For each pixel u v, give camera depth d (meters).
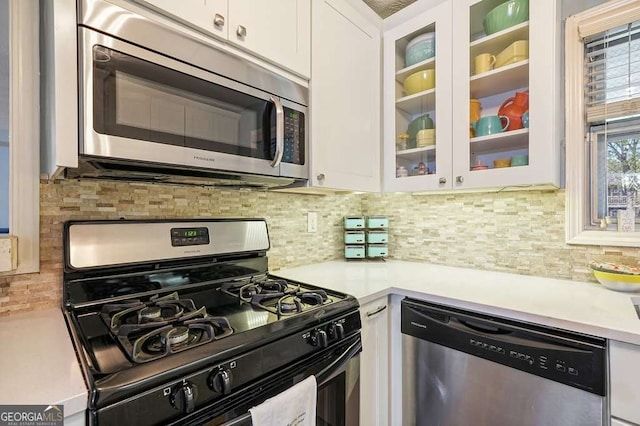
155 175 1.04
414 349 1.26
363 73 1.59
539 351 0.96
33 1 0.92
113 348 0.72
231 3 1.04
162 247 1.14
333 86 1.42
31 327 0.83
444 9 1.47
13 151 0.91
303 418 0.84
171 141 0.89
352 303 1.10
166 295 1.09
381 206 2.11
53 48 0.74
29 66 0.92
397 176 1.64
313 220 1.85
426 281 1.42
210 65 0.97
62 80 0.72
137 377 0.60
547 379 0.95
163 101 0.87
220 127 1.00
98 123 0.76
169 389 0.63
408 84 1.65
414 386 1.26
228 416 0.70
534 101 1.25
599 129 1.35
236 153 1.04
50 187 0.97
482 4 1.40
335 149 1.42
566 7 1.37
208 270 1.27
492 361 1.05
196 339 0.76
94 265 1.00
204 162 0.96
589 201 1.38
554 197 1.46
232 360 0.73
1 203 0.91
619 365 0.85
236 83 1.04
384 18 1.83
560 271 1.44
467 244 1.74
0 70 0.90
